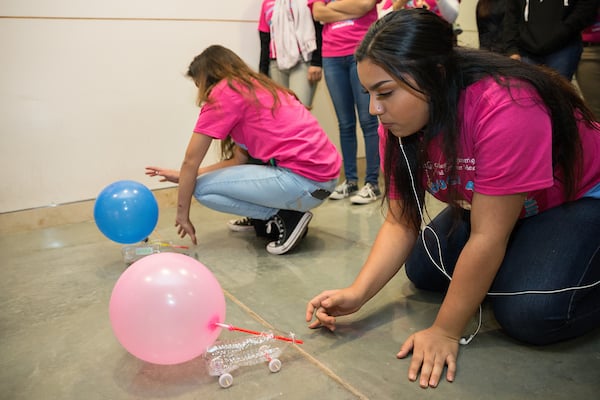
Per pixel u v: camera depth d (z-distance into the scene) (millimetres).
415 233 1280
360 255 1868
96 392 1037
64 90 2543
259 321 1337
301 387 1021
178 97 2865
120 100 2699
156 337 969
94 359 1176
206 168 2186
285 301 1472
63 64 2520
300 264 1797
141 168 2820
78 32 2531
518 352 1124
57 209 2598
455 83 964
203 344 1034
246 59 3047
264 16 2947
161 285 978
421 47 905
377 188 2801
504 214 995
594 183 1160
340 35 2682
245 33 3008
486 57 1007
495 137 951
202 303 1004
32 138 2504
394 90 939
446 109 964
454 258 1395
